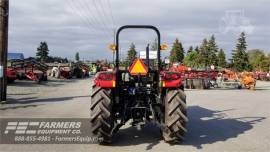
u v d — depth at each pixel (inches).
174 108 307.7
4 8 622.2
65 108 549.3
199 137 348.2
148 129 380.2
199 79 1128.8
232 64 3558.1
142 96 330.3
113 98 322.7
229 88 1209.4
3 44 608.4
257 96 861.8
